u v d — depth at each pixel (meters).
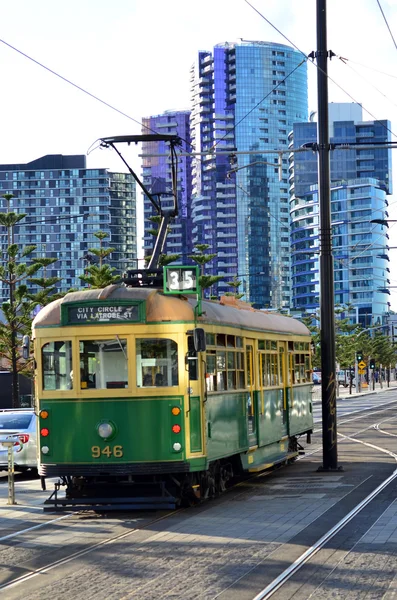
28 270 39.66
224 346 17.20
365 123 190.38
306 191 190.12
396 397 81.88
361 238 181.88
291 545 11.98
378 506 15.42
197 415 15.45
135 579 10.22
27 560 11.63
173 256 41.19
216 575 10.27
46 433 15.62
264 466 19.48
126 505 15.34
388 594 9.15
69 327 15.59
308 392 25.23
